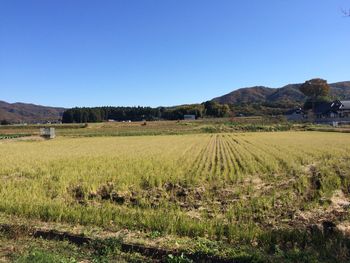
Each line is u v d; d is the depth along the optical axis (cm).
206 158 3294
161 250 1026
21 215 1401
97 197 1823
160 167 2592
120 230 1216
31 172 2491
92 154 3788
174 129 10506
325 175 2239
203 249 1013
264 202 1575
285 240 1140
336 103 13775
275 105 19512
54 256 967
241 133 8912
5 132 10356
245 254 977
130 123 13412
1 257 994
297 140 5619
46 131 8012
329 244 1055
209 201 1706
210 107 17388
